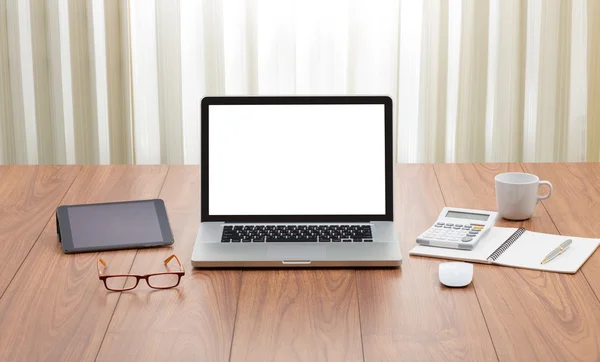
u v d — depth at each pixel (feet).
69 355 3.64
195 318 3.99
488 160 10.50
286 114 5.12
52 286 4.37
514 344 3.71
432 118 10.28
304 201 5.07
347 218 5.05
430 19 9.94
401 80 10.21
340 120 5.11
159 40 10.00
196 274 4.52
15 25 10.05
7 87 10.23
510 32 10.02
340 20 10.03
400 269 4.58
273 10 9.99
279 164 5.09
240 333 3.84
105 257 4.77
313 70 10.19
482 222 5.15
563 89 10.20
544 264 4.59
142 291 4.31
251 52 10.04
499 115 10.31
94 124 10.32
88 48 10.07
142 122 10.37
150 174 6.39
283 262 4.58
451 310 4.06
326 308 4.09
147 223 5.13
